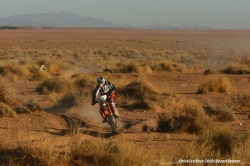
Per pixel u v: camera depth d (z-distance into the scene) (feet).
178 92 218.38
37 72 282.56
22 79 280.10
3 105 142.41
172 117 123.95
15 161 74.02
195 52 646.33
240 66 328.70
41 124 131.03
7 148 81.66
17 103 160.76
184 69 341.82
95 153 77.77
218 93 214.07
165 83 255.50
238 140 89.81
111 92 125.18
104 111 121.90
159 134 117.08
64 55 579.89
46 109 166.50
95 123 136.05
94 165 75.46
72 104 168.25
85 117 143.23
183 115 123.24
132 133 118.83
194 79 271.69
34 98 178.50
